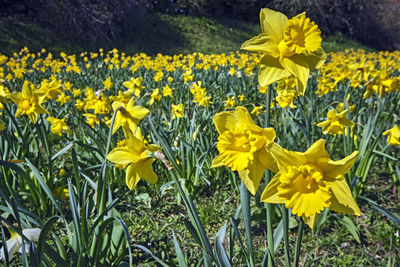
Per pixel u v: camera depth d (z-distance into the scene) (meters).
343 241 2.81
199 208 3.21
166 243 2.79
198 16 22.95
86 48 15.87
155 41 18.50
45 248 1.60
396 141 3.10
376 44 27.61
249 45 1.29
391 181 3.82
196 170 3.41
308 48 1.25
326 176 1.20
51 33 15.75
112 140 3.45
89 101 3.68
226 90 7.17
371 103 4.68
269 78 1.31
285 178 1.14
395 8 27.77
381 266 2.46
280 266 2.51
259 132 1.26
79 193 2.13
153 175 1.67
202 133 3.83
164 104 4.96
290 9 23.53
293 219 2.87
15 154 2.96
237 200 3.42
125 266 2.31
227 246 2.66
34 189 2.76
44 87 3.21
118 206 3.29
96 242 1.85
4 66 10.21
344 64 9.92
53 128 3.43
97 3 17.27
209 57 9.99
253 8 25.25
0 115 5.00
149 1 20.83
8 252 1.56
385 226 2.96
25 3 16.44
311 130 3.63
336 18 25.42
